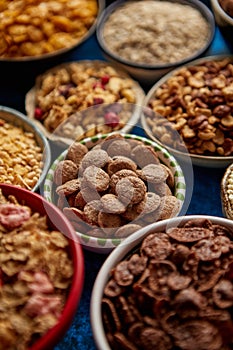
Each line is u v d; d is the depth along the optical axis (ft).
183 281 1.61
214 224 1.77
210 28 2.45
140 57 2.42
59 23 2.46
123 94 2.35
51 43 2.43
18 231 1.69
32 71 2.42
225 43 2.52
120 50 2.45
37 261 1.64
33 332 1.54
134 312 1.60
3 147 2.19
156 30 2.47
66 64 2.45
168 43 2.44
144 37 2.45
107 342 1.58
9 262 1.64
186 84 2.29
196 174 2.22
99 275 1.67
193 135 2.15
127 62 2.36
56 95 2.33
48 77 2.39
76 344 1.86
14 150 2.18
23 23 2.42
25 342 1.53
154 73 2.37
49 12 2.47
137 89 2.37
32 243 1.65
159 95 2.29
